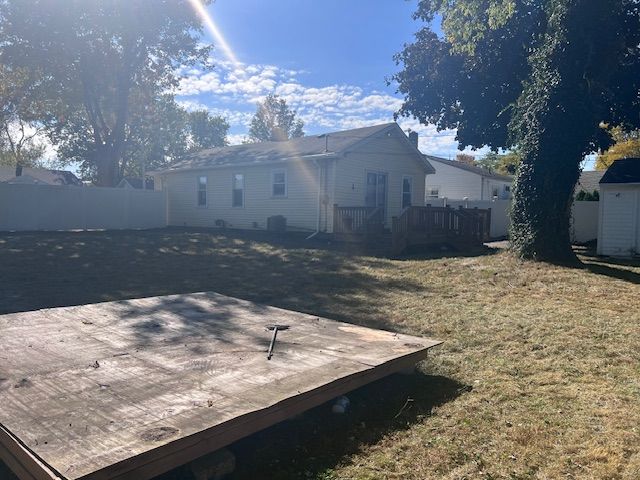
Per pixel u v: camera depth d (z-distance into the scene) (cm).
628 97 1541
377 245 1431
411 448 295
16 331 409
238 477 262
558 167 1097
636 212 1395
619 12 1194
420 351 399
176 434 230
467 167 3075
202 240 1566
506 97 1630
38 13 2223
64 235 1645
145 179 3500
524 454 287
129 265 1094
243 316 488
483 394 383
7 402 265
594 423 329
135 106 2952
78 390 284
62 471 196
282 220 1712
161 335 407
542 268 1006
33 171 3772
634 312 667
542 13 1325
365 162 1711
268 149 2028
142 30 2459
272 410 271
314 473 267
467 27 1098
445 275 970
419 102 1819
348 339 418
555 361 466
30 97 2570
